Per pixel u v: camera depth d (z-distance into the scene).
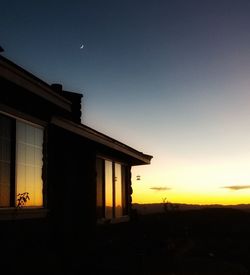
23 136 9.98
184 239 21.30
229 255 17.42
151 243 16.86
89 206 13.74
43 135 10.88
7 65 8.03
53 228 11.22
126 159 18.20
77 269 10.91
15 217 9.43
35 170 10.45
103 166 15.67
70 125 11.84
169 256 15.65
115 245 14.34
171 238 20.23
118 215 16.95
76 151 13.16
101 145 14.24
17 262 9.20
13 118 9.56
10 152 9.48
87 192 13.73
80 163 13.41
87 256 12.06
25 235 9.83
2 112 9.12
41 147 10.78
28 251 9.83
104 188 15.57
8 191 9.32
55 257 10.39
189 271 13.14
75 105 14.58
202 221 35.59
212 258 16.39
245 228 31.38
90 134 12.96
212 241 22.80
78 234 12.80
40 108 10.50
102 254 12.84
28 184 10.10
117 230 16.38
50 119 11.01
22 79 8.65
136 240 16.42
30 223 10.09
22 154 9.90
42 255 10.00
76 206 12.88
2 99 9.05
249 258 16.62
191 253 17.66
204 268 13.84
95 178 14.31
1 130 9.19
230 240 23.39
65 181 12.19
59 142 11.91
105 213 15.52
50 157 11.14
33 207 10.23
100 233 14.52
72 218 12.52
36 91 9.23
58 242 11.44
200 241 22.61
